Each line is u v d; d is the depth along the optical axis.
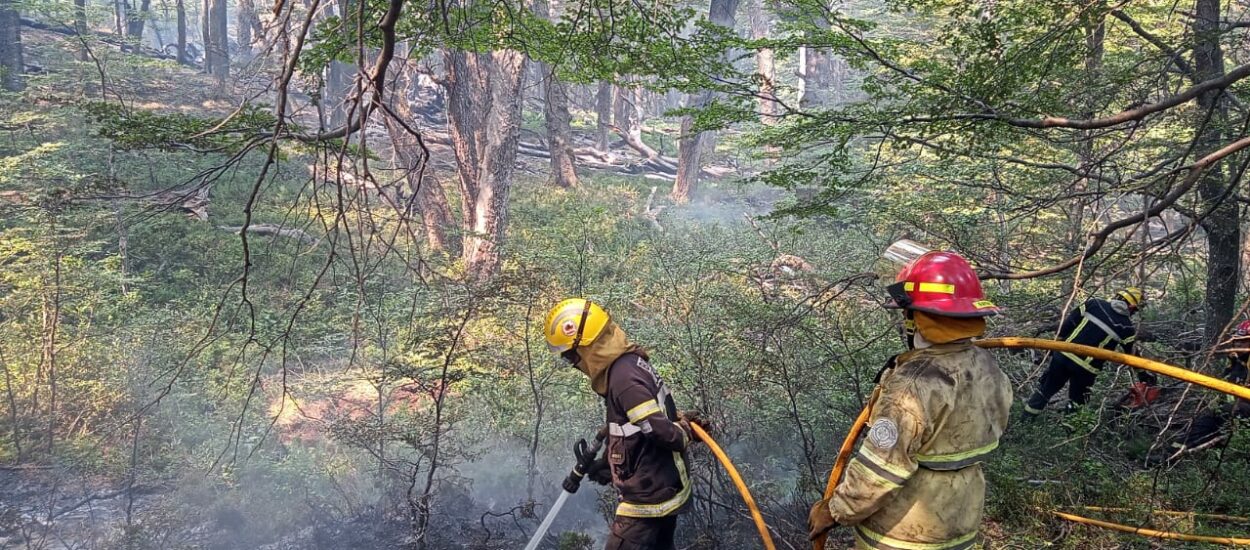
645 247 13.59
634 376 3.36
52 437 6.83
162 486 6.25
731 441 5.45
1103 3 5.15
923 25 13.52
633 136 27.69
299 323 8.61
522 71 12.77
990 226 7.11
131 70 19.45
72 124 12.63
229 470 6.14
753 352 5.70
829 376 5.74
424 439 5.60
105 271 9.12
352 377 7.84
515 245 13.88
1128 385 6.05
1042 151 7.29
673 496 3.48
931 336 2.59
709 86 5.84
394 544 5.24
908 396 2.50
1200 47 6.33
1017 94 5.54
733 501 4.82
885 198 8.05
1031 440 5.72
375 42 4.55
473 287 6.33
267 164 3.22
